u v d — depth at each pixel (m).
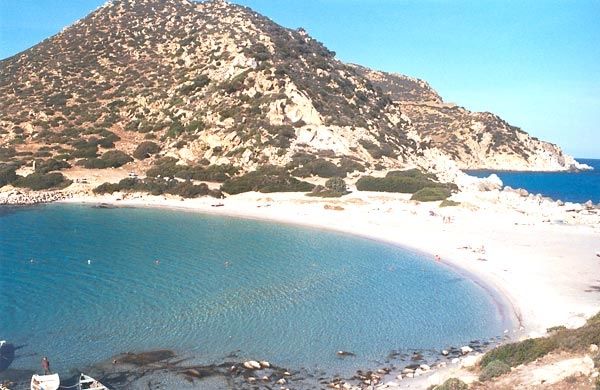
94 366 29.39
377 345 33.09
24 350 31.22
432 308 40.62
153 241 64.50
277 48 143.12
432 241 65.38
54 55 161.75
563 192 145.38
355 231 73.19
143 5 196.25
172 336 33.69
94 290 43.25
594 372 20.98
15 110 133.12
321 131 113.19
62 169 108.00
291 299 42.16
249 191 99.88
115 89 144.25
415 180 98.88
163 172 107.06
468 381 22.62
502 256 56.06
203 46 155.00
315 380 28.19
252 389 27.12
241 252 59.47
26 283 44.75
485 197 90.25
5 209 86.38
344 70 153.12
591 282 46.00
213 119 118.81
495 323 37.34
